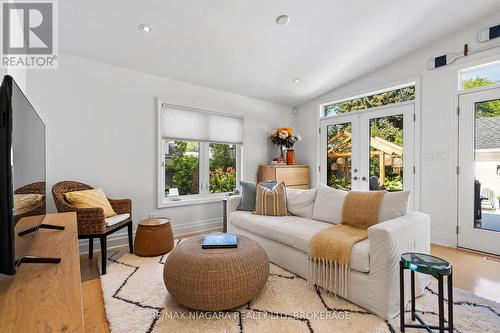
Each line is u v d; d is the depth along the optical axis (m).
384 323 1.53
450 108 2.98
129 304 1.73
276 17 2.42
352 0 2.31
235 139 4.16
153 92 3.31
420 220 1.91
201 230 3.71
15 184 0.90
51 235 1.37
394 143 3.53
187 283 1.58
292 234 2.17
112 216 2.57
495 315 1.60
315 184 4.60
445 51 3.01
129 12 2.18
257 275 1.69
